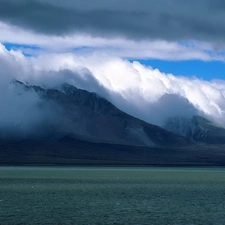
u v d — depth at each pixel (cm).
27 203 10994
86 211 9744
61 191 14400
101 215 9225
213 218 9000
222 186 17162
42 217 8894
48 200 11688
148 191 14675
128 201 11631
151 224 8319
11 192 13875
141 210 9981
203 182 19650
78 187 16138
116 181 19950
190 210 10044
